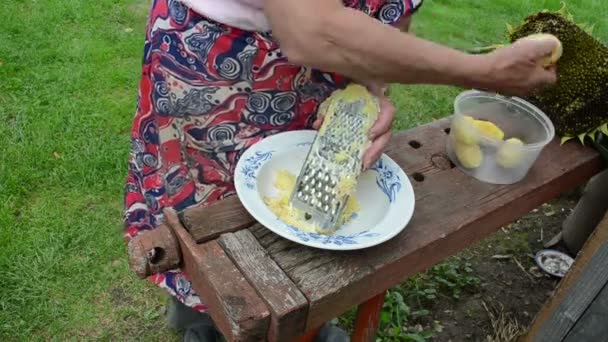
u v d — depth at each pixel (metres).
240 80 1.28
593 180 2.04
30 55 2.95
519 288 2.10
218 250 1.14
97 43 3.12
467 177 1.46
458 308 2.01
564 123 1.64
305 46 0.98
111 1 3.48
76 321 1.90
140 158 1.51
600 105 1.58
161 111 1.35
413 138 1.58
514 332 1.91
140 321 1.92
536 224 2.37
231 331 1.03
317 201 1.20
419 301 2.00
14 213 2.19
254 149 1.30
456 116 1.47
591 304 1.38
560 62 1.62
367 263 1.16
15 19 3.17
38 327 1.86
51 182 2.32
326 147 1.23
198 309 1.60
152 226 1.59
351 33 0.95
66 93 2.75
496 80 1.09
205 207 1.22
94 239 2.14
